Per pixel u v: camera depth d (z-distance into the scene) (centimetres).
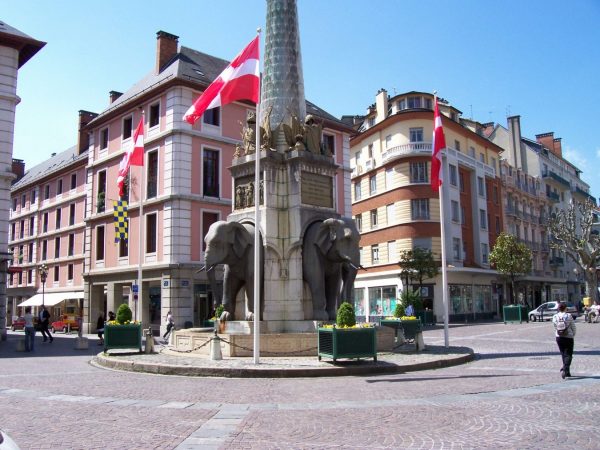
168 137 3158
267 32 1691
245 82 1369
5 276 2753
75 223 4719
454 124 4750
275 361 1278
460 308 4366
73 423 735
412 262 3878
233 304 1531
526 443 606
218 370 1168
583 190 8294
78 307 4484
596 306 3741
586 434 640
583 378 1066
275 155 1530
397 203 4431
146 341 1623
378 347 1505
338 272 1532
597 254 4684
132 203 3347
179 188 3091
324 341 1264
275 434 666
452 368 1263
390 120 4622
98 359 1515
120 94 4297
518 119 6375
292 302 1470
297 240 1486
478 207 4859
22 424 732
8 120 2789
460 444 608
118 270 3359
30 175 5972
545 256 6319
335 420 736
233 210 1620
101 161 3688
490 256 4491
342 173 3944
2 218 2736
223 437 653
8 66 2814
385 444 613
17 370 1394
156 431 686
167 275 3028
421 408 803
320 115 3875
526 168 6500
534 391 927
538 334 2419
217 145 3306
